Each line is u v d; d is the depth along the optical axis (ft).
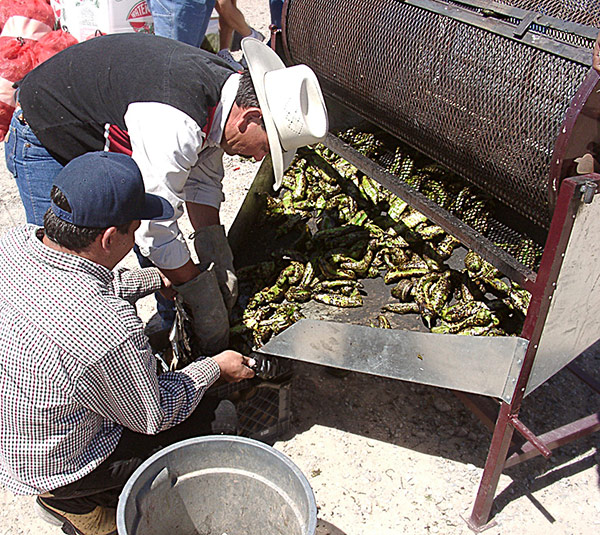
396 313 9.53
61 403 6.32
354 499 9.11
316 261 10.39
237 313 9.52
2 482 7.07
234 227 10.49
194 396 7.57
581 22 7.11
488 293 9.75
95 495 7.56
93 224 6.18
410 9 8.59
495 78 7.42
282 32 11.36
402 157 10.93
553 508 8.98
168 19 15.85
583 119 6.43
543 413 10.38
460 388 8.02
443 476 9.45
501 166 7.67
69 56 8.16
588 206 6.29
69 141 8.27
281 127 7.71
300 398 10.63
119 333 6.32
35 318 6.15
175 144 7.27
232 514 7.81
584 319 7.54
